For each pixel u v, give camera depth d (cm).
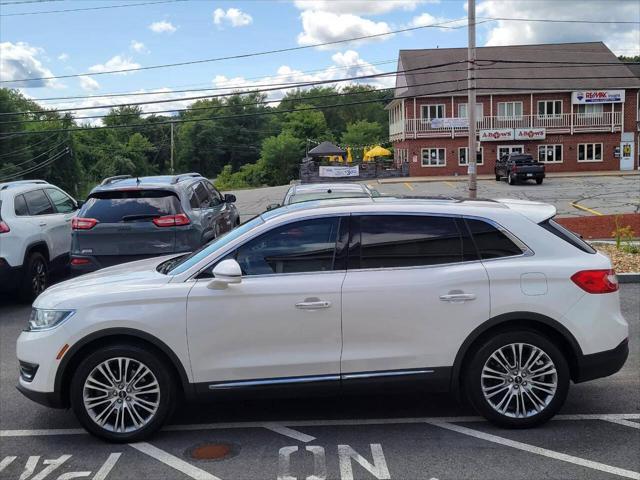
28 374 470
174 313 452
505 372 462
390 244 468
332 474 408
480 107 4878
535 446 443
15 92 8031
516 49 5112
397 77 5403
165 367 459
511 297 453
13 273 925
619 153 4888
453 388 460
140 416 464
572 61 4997
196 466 425
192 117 10544
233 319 453
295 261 467
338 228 471
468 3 2334
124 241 851
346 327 454
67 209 1147
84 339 452
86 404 457
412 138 4906
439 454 434
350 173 4922
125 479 409
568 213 2386
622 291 959
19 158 6756
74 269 855
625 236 1369
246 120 10781
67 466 431
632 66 5088
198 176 1075
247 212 2959
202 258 477
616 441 450
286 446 453
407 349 456
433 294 454
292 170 9056
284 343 455
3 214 928
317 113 10206
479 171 4903
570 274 459
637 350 667
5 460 444
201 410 527
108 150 9669
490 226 471
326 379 455
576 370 468
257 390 456
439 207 480
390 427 484
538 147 4891
